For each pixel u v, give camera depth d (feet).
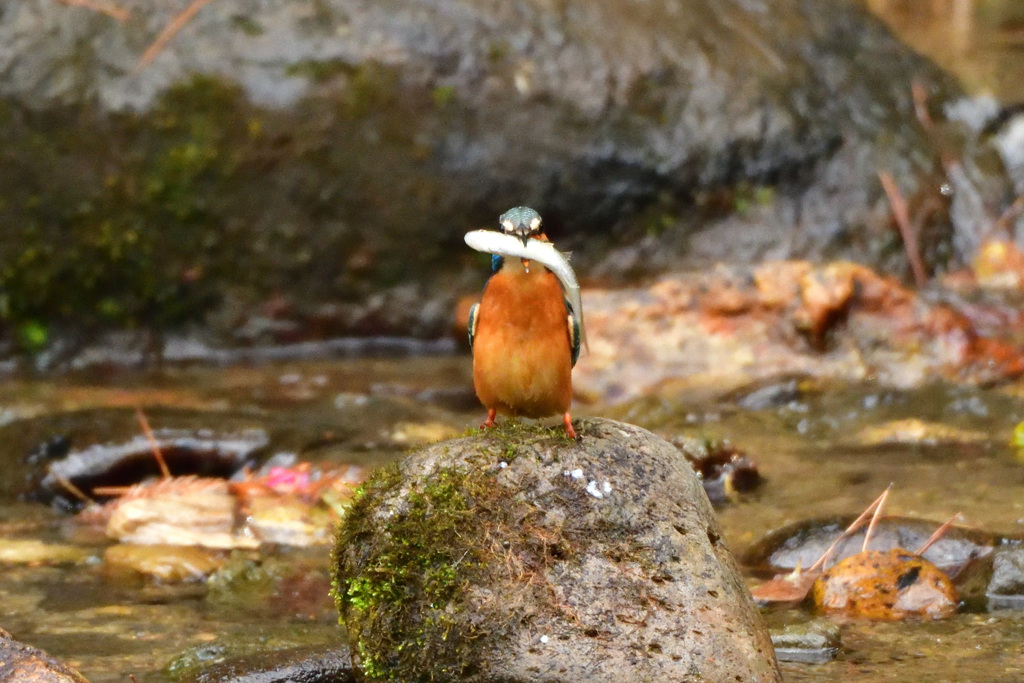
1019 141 57.67
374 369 48.34
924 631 22.81
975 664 20.95
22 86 47.57
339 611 19.44
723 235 52.29
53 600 26.07
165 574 27.91
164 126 48.34
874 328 45.44
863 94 56.03
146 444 34.73
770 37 56.24
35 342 49.19
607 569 18.60
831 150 53.52
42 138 47.96
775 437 38.65
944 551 26.58
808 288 45.78
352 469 33.94
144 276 49.57
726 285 46.37
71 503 33.63
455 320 51.96
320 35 49.57
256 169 49.42
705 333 45.44
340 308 51.42
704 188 52.19
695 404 42.42
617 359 44.96
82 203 48.52
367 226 50.78
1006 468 34.14
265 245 50.19
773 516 30.81
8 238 48.39
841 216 52.60
